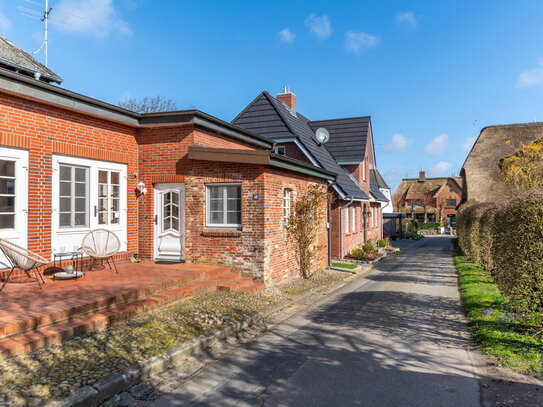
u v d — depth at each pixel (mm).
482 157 35562
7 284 7742
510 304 7574
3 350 4914
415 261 20125
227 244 10602
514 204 6898
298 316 8492
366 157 25156
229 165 10562
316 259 14766
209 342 6406
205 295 9016
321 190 13602
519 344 6066
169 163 10953
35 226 8375
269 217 10633
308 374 5277
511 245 6816
